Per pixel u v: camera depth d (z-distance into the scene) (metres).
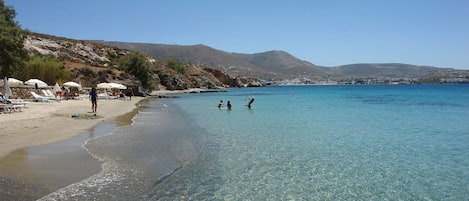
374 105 47.31
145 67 82.69
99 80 66.50
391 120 28.08
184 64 154.00
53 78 55.19
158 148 14.62
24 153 12.20
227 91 124.38
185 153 14.05
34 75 52.75
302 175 11.36
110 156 12.61
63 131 17.31
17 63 39.09
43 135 15.73
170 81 108.69
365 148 15.91
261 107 42.72
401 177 11.30
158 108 38.75
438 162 13.34
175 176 10.82
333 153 14.75
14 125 17.92
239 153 14.44
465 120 28.30
